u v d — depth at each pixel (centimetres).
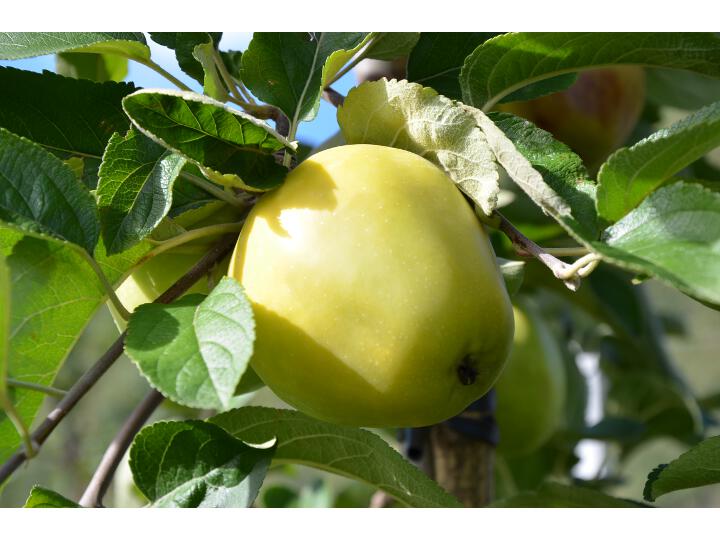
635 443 71
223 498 32
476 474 50
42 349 32
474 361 29
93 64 48
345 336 28
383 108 32
